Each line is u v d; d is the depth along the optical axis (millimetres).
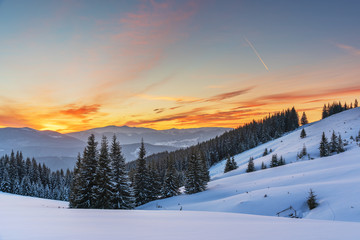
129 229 4617
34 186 82125
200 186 49812
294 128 167125
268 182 41188
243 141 150375
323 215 19266
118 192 30281
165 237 3572
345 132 90812
